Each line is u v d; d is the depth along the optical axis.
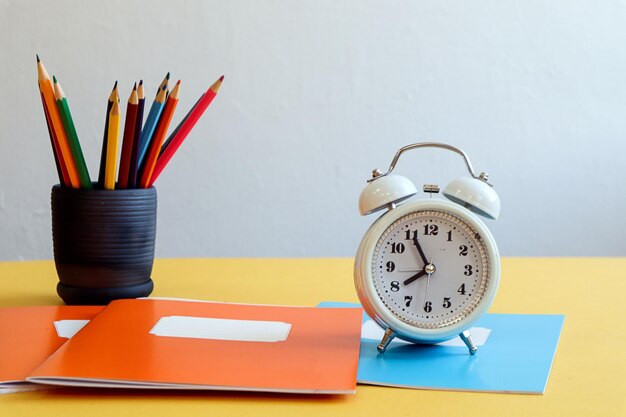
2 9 2.08
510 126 2.23
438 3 2.18
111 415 0.54
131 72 2.13
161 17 2.12
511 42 2.21
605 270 1.09
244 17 2.14
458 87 2.21
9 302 0.88
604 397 0.59
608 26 2.22
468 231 0.69
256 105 2.17
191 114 0.88
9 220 2.15
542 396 0.59
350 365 0.62
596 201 2.28
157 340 0.68
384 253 0.69
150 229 0.88
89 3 2.10
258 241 2.22
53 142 0.86
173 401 0.57
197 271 1.05
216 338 0.69
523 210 2.26
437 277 0.69
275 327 0.74
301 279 1.01
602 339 0.75
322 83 2.18
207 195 2.19
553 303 0.90
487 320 0.81
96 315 0.77
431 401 0.57
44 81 0.80
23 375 0.60
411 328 0.68
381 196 0.68
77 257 0.85
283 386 0.57
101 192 0.84
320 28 2.17
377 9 2.17
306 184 2.21
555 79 2.23
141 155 0.88
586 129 2.25
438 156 2.22
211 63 2.15
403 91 2.20
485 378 0.62
